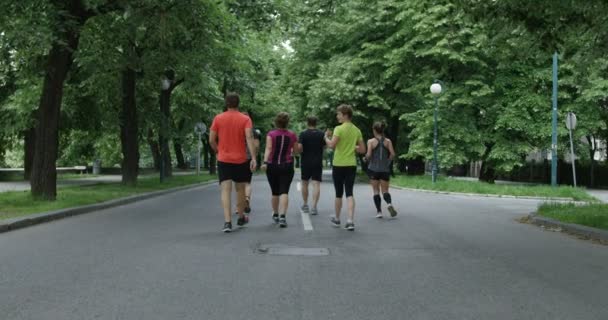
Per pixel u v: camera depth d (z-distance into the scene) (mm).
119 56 17328
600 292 5137
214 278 5469
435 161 24797
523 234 9203
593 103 27344
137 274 5609
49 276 5496
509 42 11195
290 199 15742
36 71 14727
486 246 7777
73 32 13203
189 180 26719
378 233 8859
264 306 4520
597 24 10305
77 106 24828
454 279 5602
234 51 20203
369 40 31844
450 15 11359
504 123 26641
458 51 26547
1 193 15617
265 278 5496
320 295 4887
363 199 16047
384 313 4371
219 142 8859
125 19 14531
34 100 23422
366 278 5574
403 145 36500
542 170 37031
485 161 28688
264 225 9625
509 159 27172
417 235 8711
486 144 28547
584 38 11164
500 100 27297
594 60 11617
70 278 5414
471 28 25781
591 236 8758
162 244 7457
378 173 11047
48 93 13844
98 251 6898
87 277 5465
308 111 33875
